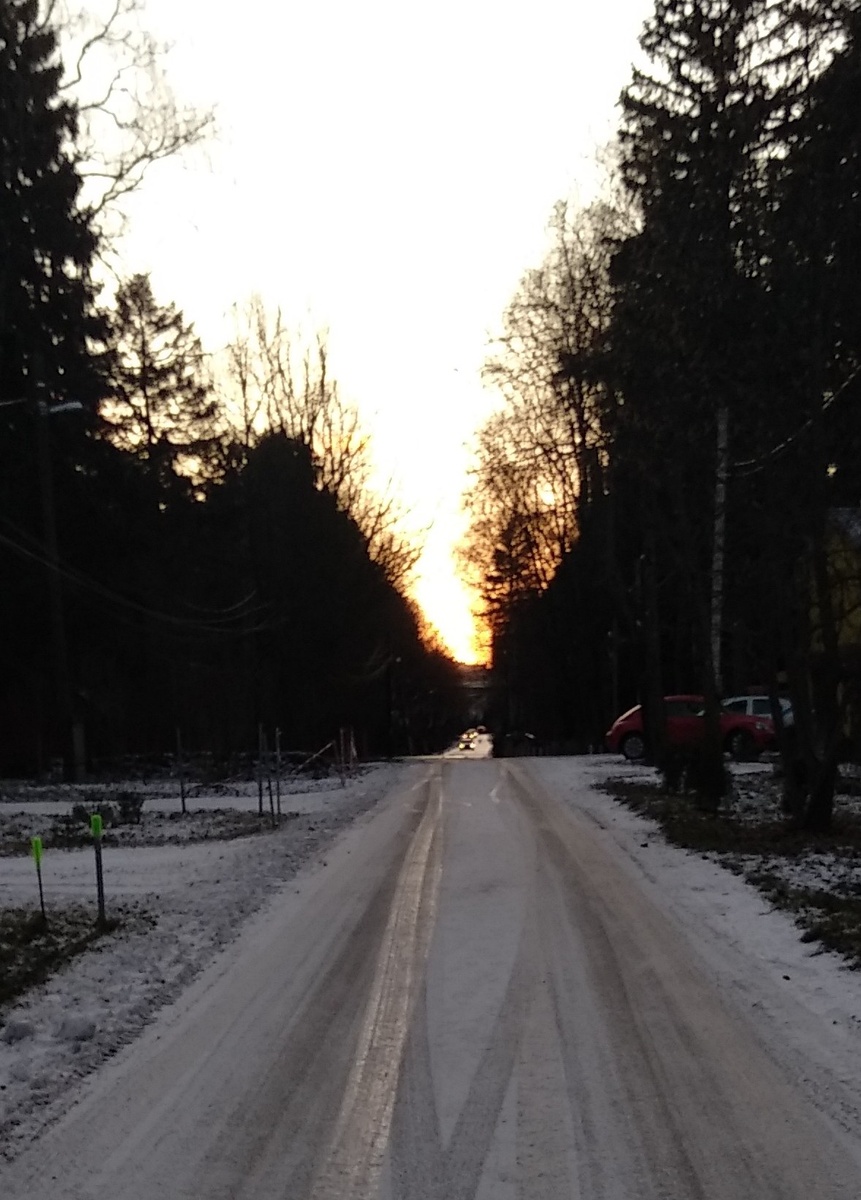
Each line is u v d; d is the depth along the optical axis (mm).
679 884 13648
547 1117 6434
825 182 16016
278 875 15477
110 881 15961
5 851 19734
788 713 35250
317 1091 6984
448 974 9648
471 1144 6105
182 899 14148
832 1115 6348
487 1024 8219
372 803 25406
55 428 39406
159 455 50531
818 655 17953
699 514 21344
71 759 37875
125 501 43594
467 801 24531
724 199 17391
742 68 18234
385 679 61438
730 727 35750
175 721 48906
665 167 18688
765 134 17281
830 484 17984
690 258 17422
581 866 15008
